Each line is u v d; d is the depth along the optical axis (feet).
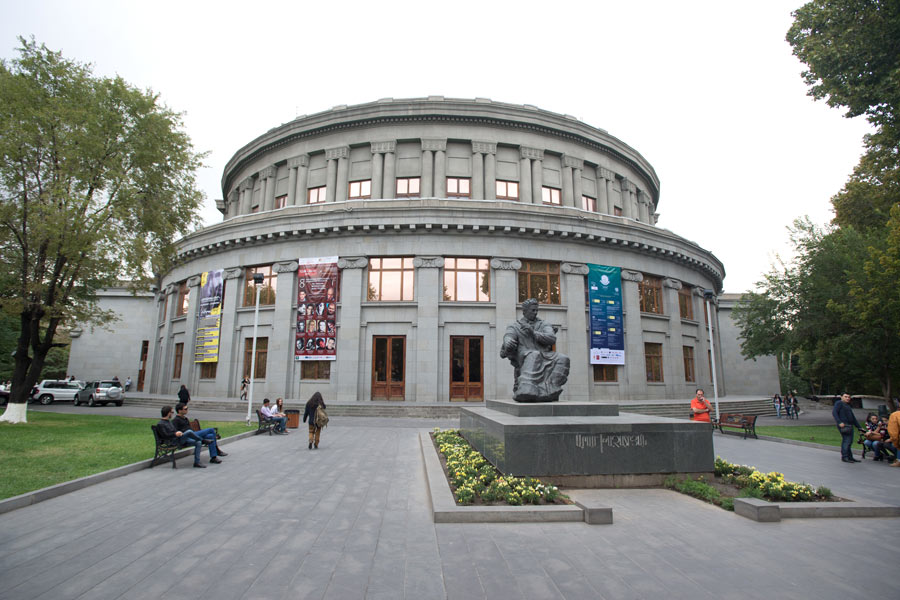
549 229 85.10
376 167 106.01
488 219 83.30
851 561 17.60
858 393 128.26
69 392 107.14
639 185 132.26
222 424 60.34
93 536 19.84
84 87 62.08
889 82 47.60
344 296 83.76
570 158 112.98
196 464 34.71
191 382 96.37
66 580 15.62
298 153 113.70
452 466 30.83
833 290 72.84
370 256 84.99
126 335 140.36
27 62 60.34
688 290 107.65
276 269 88.17
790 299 80.07
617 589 15.17
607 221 89.25
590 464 27.84
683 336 101.96
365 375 81.92
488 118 106.63
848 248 75.25
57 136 59.57
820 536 20.31
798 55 55.62
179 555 17.85
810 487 26.37
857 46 48.96
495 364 81.87
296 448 43.52
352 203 89.15
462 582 15.65
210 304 94.48
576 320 86.22
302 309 84.69
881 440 39.81
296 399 83.20
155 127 64.59
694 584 15.56
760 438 55.83
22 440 43.70
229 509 23.94
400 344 83.10
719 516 22.84
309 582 15.58
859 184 92.12
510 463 27.35
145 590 14.92
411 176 106.22
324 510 23.88
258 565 16.96
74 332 138.92
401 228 83.56
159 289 119.14
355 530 20.83
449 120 107.04
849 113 53.11
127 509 23.79
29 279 61.52
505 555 17.97
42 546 18.69
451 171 106.52
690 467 28.60
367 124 108.06
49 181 60.13
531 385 36.88
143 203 66.08
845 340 71.56
